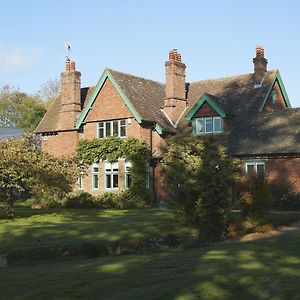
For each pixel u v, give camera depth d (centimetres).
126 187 3631
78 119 3909
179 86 3884
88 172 3800
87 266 1190
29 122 7400
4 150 2473
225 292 882
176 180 2006
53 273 1115
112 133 3741
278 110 3525
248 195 2139
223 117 3497
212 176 1941
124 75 3838
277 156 3133
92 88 4338
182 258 1247
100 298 871
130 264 1176
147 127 3644
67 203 3469
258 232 1967
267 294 864
